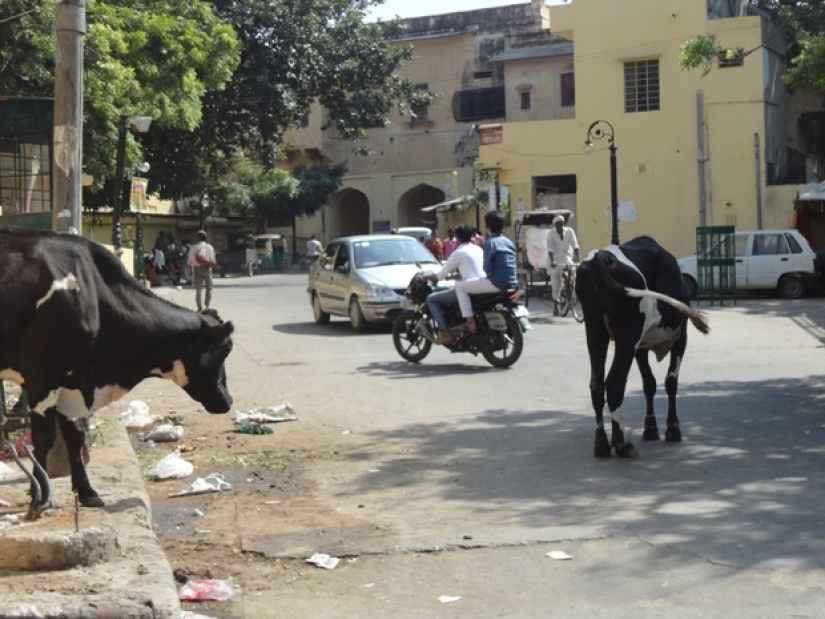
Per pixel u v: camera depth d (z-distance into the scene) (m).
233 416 11.58
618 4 35.22
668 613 5.37
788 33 36.94
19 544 5.12
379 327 20.81
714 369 14.27
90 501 6.33
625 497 7.71
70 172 9.03
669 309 9.27
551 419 10.98
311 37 39.06
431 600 5.72
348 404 12.24
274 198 51.69
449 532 6.95
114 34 22.67
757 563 6.07
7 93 20.48
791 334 18.58
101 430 9.28
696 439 9.74
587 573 6.05
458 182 52.12
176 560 6.47
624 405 11.64
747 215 34.19
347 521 7.33
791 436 9.78
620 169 35.56
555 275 22.44
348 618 5.49
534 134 36.44
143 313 6.77
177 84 25.62
